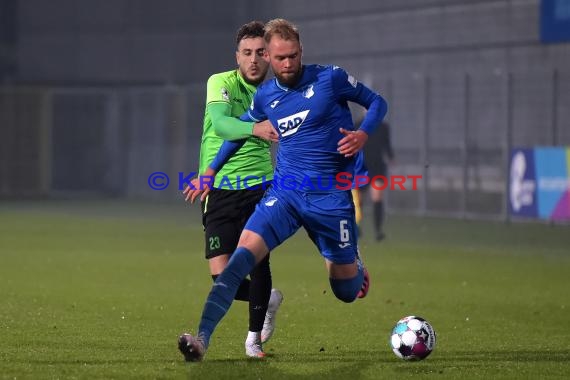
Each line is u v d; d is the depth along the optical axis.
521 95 86.62
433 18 97.44
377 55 103.19
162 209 94.94
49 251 54.81
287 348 26.36
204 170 25.95
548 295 39.31
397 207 93.06
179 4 119.69
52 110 115.12
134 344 26.38
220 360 23.86
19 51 120.69
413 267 49.53
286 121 22.97
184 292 38.75
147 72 120.31
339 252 23.31
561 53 85.69
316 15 110.44
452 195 90.62
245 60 25.08
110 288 39.62
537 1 88.06
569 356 25.50
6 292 37.72
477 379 21.94
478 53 93.19
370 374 22.19
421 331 24.09
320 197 23.03
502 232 71.50
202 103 107.31
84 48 121.56
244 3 117.25
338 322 31.56
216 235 25.45
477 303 36.84
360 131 22.53
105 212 89.88
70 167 115.56
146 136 111.69
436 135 92.75
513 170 77.50
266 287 24.50
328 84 22.77
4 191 110.31
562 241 64.56
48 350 25.11
